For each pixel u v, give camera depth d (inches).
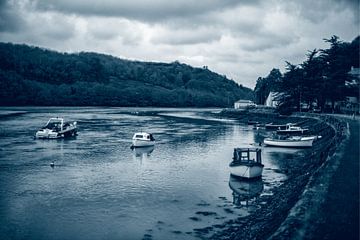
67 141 2420.0
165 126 3629.4
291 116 3841.0
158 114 5738.2
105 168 1589.6
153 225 917.8
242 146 2295.8
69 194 1184.2
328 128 2352.4
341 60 3491.6
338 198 772.0
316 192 811.4
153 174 1485.0
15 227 895.7
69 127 2696.9
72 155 1892.2
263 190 1241.4
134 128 3356.3
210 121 4397.1
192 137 2736.2
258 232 764.0
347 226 640.4
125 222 938.1
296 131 2657.5
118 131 3073.3
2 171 1496.1
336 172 962.7
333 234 610.5
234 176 1417.3
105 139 2551.7
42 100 6422.2
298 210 717.9
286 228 641.0
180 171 1545.3
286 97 4052.7
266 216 903.1
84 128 3289.9
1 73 6038.4
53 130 2556.6
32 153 1919.3
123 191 1227.2
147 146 2214.6
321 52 3809.1
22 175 1432.1
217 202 1105.4
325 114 3166.8
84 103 7145.7
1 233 855.7
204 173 1508.4
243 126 3735.2
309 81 3801.7
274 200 1069.8
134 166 1642.5
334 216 682.2
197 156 1919.3
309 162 1592.0
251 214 984.3
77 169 1558.8
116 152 2016.5
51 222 934.4
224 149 2167.8
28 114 4618.6
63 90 7017.7
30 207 1050.1
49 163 1670.8
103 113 5556.1
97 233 866.1
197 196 1170.6
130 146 2236.7
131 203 1096.8
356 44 3772.1
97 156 1878.7
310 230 625.9
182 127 3548.2
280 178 1417.3
